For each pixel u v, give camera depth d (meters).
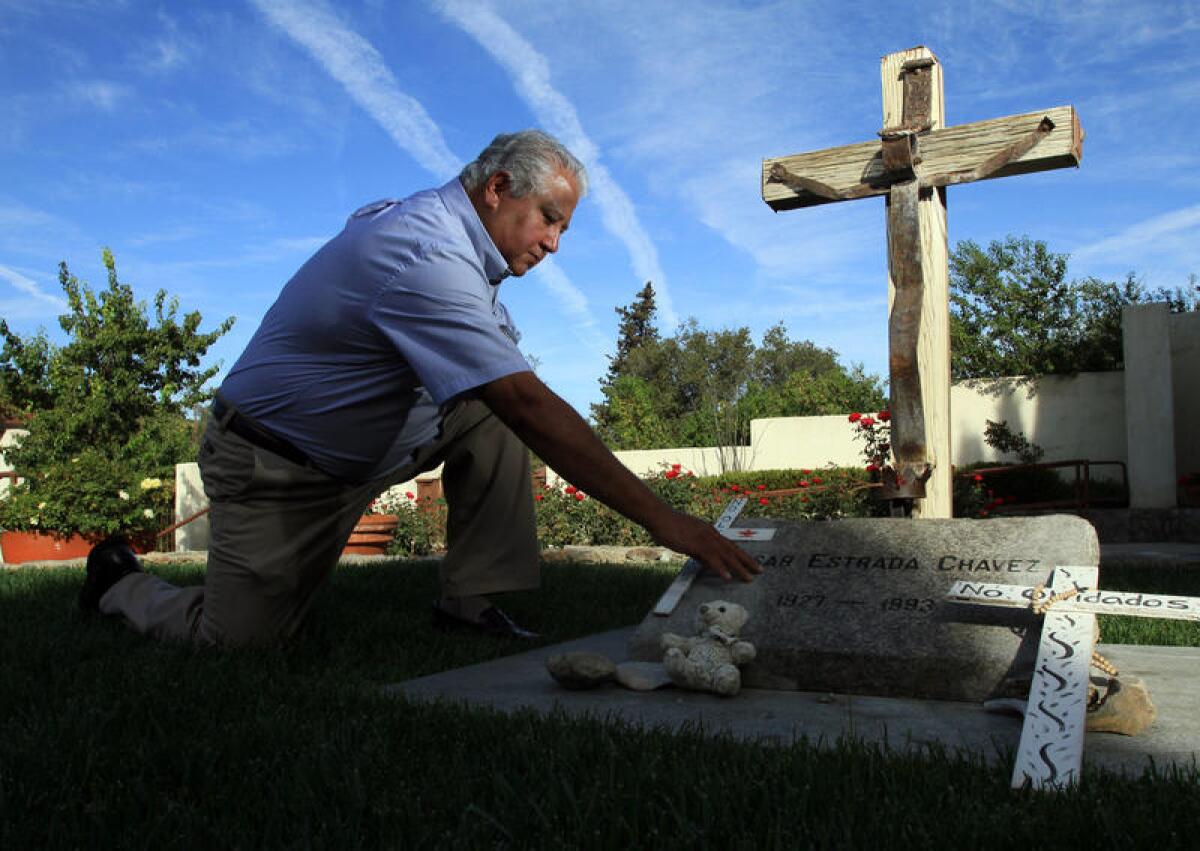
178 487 14.05
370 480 3.26
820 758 1.89
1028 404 13.91
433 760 1.90
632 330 60.09
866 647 2.69
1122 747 2.12
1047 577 2.72
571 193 2.89
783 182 4.54
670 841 1.49
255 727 2.07
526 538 3.72
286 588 3.14
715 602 2.90
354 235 2.85
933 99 4.33
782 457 16.69
